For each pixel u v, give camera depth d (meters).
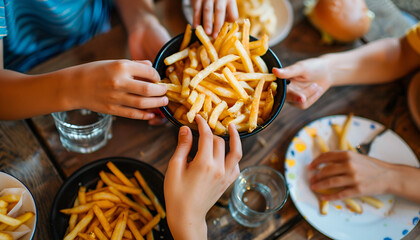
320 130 0.49
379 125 0.50
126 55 0.53
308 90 0.47
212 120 0.34
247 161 0.47
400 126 0.51
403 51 0.55
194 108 0.34
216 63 0.35
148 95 0.35
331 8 0.54
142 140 0.47
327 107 0.52
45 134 0.46
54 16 0.56
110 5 0.70
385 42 0.55
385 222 0.44
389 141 0.49
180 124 0.35
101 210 0.40
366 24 0.55
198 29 0.38
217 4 0.44
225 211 0.44
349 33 0.55
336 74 0.51
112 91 0.37
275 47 0.56
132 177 0.43
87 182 0.42
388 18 0.61
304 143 0.48
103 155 0.46
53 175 0.44
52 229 0.37
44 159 0.44
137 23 0.52
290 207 0.45
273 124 0.50
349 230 0.43
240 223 0.43
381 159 0.48
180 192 0.34
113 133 0.47
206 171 0.33
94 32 0.66
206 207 0.35
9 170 0.43
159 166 0.46
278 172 0.43
